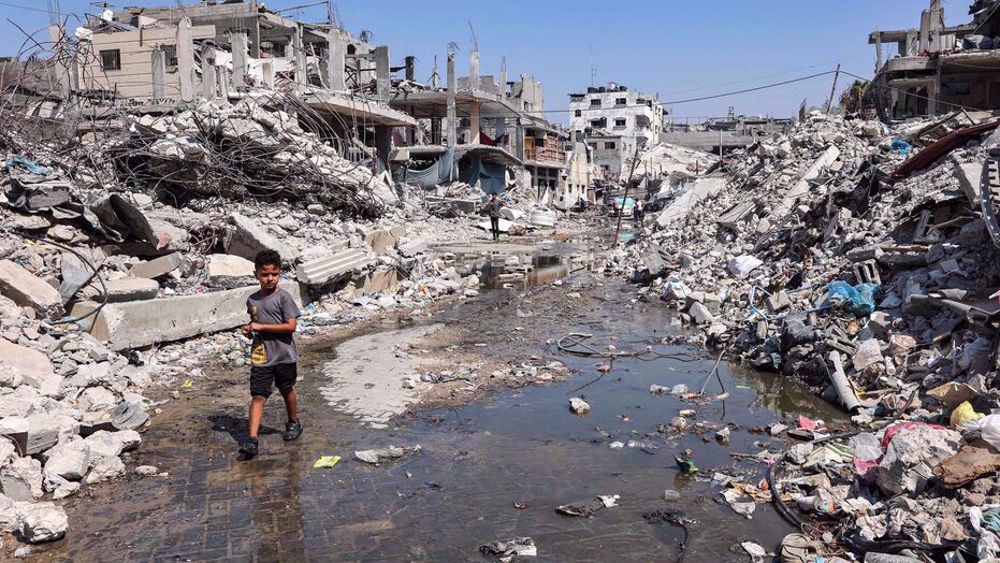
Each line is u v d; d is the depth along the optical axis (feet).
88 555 14.76
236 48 82.07
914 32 108.99
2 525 15.42
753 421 23.18
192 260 35.94
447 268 55.11
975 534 13.39
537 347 33.53
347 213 62.39
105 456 18.60
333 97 91.76
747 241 55.01
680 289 44.75
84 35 77.97
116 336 27.12
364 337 35.42
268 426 22.43
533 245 86.53
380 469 19.26
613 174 231.71
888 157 51.01
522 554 14.85
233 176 52.80
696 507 17.02
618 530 15.94
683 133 250.98
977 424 16.51
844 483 17.40
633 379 28.22
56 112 49.21
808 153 67.77
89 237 32.48
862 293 29.89
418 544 15.31
